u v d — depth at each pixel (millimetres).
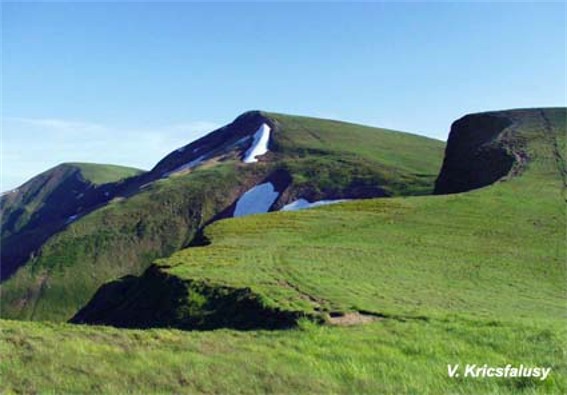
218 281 38000
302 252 47688
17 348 18391
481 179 94625
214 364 17609
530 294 36094
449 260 44969
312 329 24375
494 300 33625
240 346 20047
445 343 20625
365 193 154875
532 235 52500
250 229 61875
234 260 45438
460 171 105688
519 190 70188
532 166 82812
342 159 182250
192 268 43562
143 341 20094
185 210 169000
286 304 30516
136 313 42719
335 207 70875
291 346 20266
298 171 174125
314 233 57281
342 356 18859
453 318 26203
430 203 67125
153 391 15594
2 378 16016
